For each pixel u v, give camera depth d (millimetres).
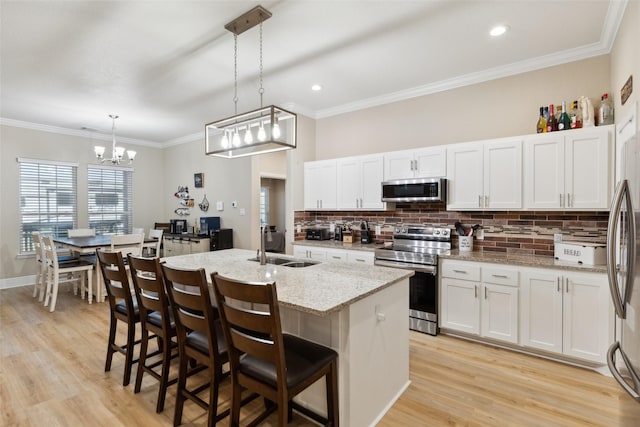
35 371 2604
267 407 2090
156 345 3080
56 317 3863
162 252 6613
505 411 2078
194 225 6594
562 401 2178
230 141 2951
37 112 4793
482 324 3006
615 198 1481
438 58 3135
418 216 3949
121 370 2629
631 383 1391
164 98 4207
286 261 2916
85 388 2367
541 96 3172
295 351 1714
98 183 6238
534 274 2740
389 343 2143
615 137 2613
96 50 2926
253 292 1425
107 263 2480
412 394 2266
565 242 2854
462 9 2365
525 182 3020
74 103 4391
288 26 2570
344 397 1771
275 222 8641
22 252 5375
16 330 3453
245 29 2566
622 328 1509
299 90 3979
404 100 4055
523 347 2854
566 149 2822
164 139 6789
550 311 2682
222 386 2398
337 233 4543
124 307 2527
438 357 2797
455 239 3695
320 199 4512
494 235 3424
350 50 2971
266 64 3242
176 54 3018
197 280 1729
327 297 1718
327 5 2307
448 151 3451
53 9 2311
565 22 2527
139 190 6844
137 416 2059
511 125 3334
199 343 1886
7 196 5227
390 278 2150
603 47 2838
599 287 2477
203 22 2492
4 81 3625
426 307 3293
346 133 4594
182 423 1986
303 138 4691
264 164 6172
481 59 3158
